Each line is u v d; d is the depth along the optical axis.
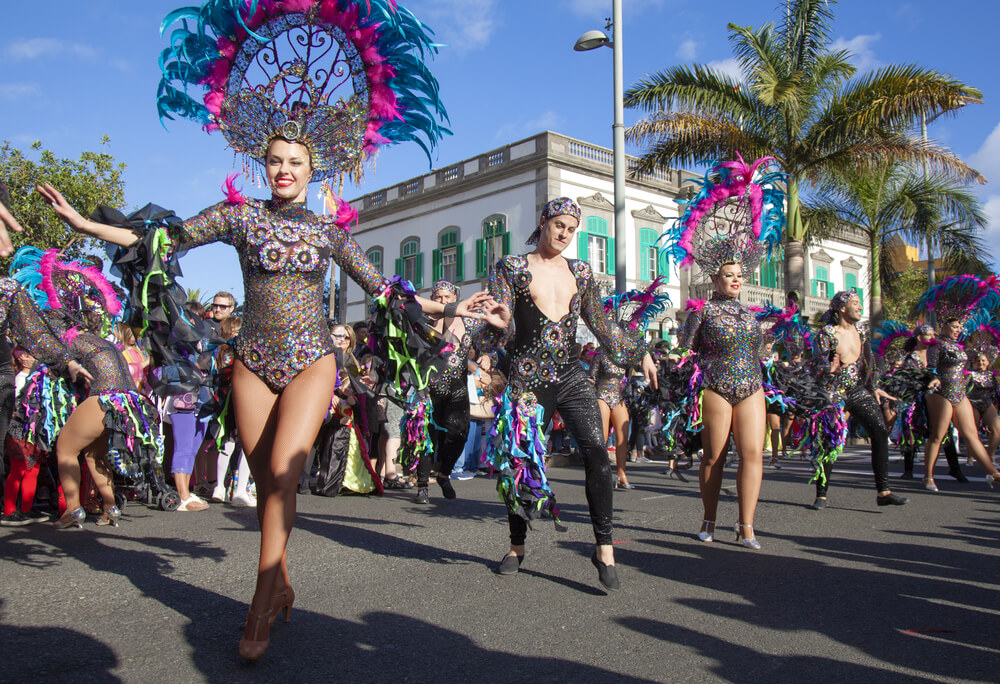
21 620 3.05
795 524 5.56
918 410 8.77
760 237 5.08
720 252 5.10
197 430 6.27
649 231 25.53
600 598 3.48
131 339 6.26
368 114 3.39
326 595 3.50
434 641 2.86
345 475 7.31
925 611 3.29
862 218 19.25
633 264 24.97
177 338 3.18
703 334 5.00
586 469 3.75
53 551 4.45
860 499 6.96
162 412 6.45
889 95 14.48
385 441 8.41
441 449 7.02
